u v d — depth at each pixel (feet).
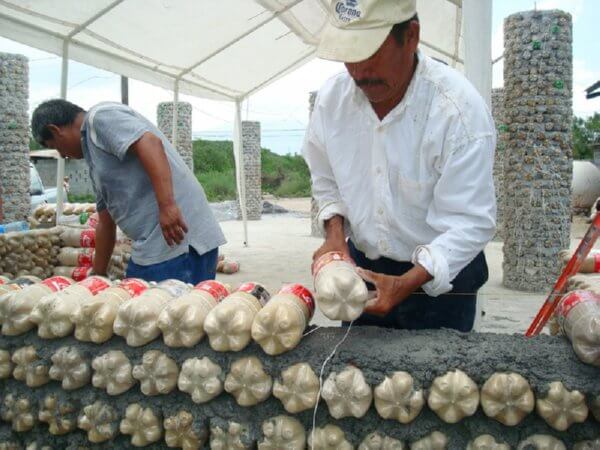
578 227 55.62
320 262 6.47
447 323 7.57
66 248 18.76
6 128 38.70
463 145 6.06
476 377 5.58
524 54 22.59
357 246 7.48
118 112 9.77
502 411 5.52
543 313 7.48
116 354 6.56
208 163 138.92
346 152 6.88
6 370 7.16
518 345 5.94
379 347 6.01
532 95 22.59
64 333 6.85
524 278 22.94
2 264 16.85
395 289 5.96
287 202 108.06
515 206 23.07
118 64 22.33
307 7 20.58
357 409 5.70
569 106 23.04
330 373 5.80
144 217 10.23
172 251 10.23
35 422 7.21
